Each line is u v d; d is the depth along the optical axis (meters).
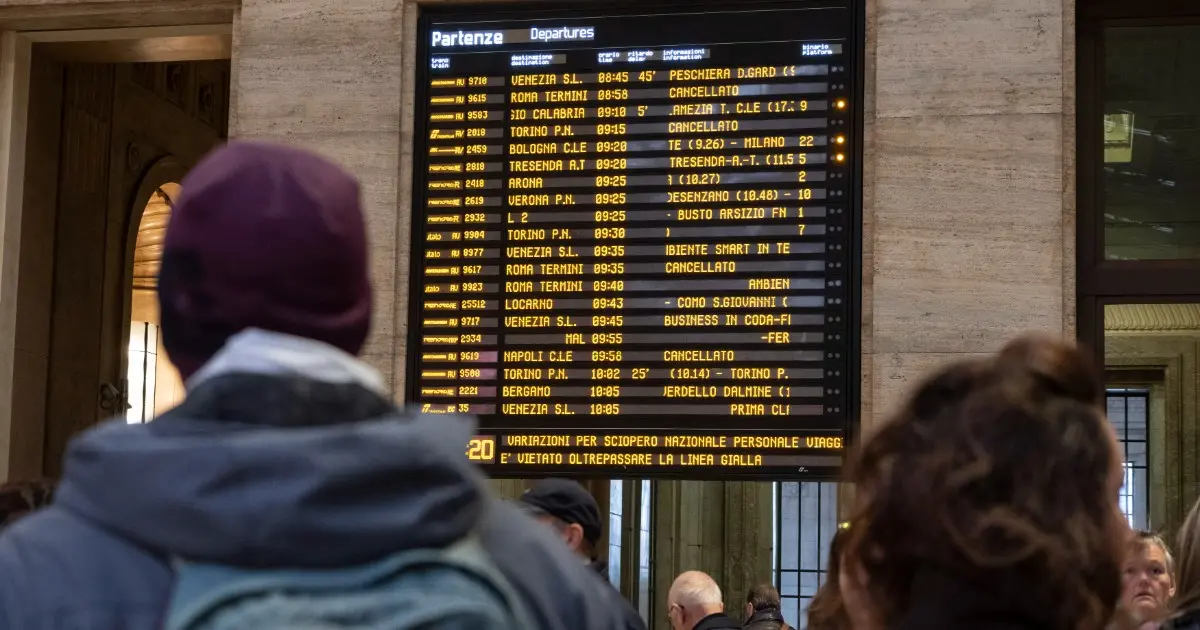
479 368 5.20
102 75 8.95
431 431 1.14
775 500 15.64
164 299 1.19
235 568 1.04
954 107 5.01
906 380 4.93
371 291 1.27
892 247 4.98
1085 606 1.09
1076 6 5.21
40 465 6.89
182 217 1.18
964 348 4.91
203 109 11.08
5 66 6.04
